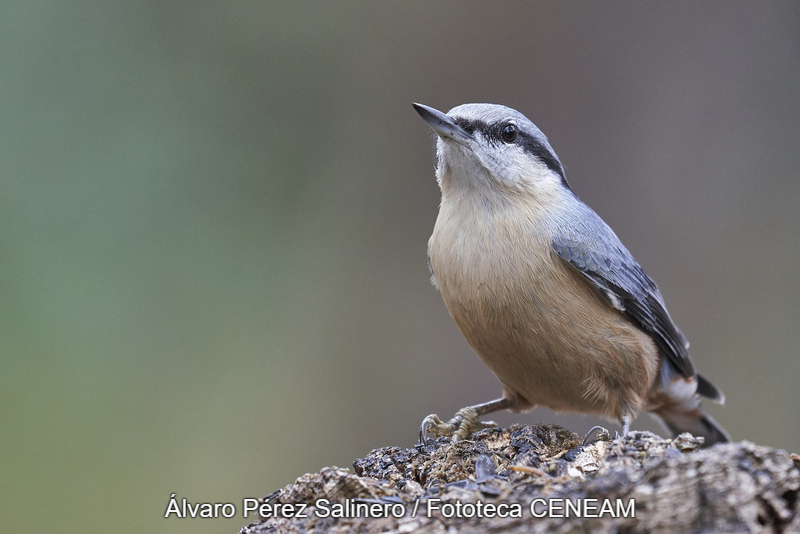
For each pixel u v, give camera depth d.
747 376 11.92
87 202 12.55
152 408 11.71
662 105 12.83
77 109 12.89
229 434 11.88
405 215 13.59
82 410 11.31
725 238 12.41
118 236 12.47
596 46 13.05
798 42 12.55
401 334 13.01
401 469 5.29
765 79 12.62
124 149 12.93
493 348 6.31
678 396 7.39
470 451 5.25
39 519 10.55
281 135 13.65
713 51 12.77
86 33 13.08
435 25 13.71
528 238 6.12
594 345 6.09
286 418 12.27
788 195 12.41
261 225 13.23
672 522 3.57
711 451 3.72
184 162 13.14
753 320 12.09
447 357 12.74
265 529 4.48
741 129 12.66
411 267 13.37
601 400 6.31
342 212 13.59
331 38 13.79
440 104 13.70
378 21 13.80
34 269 11.91
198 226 12.89
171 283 12.52
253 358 12.45
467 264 6.17
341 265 13.37
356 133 13.82
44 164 12.55
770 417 11.68
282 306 12.95
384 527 4.16
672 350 6.95
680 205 12.62
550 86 13.13
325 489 4.63
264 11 13.69
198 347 12.30
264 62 13.73
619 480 3.82
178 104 13.34
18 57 12.78
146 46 13.30
